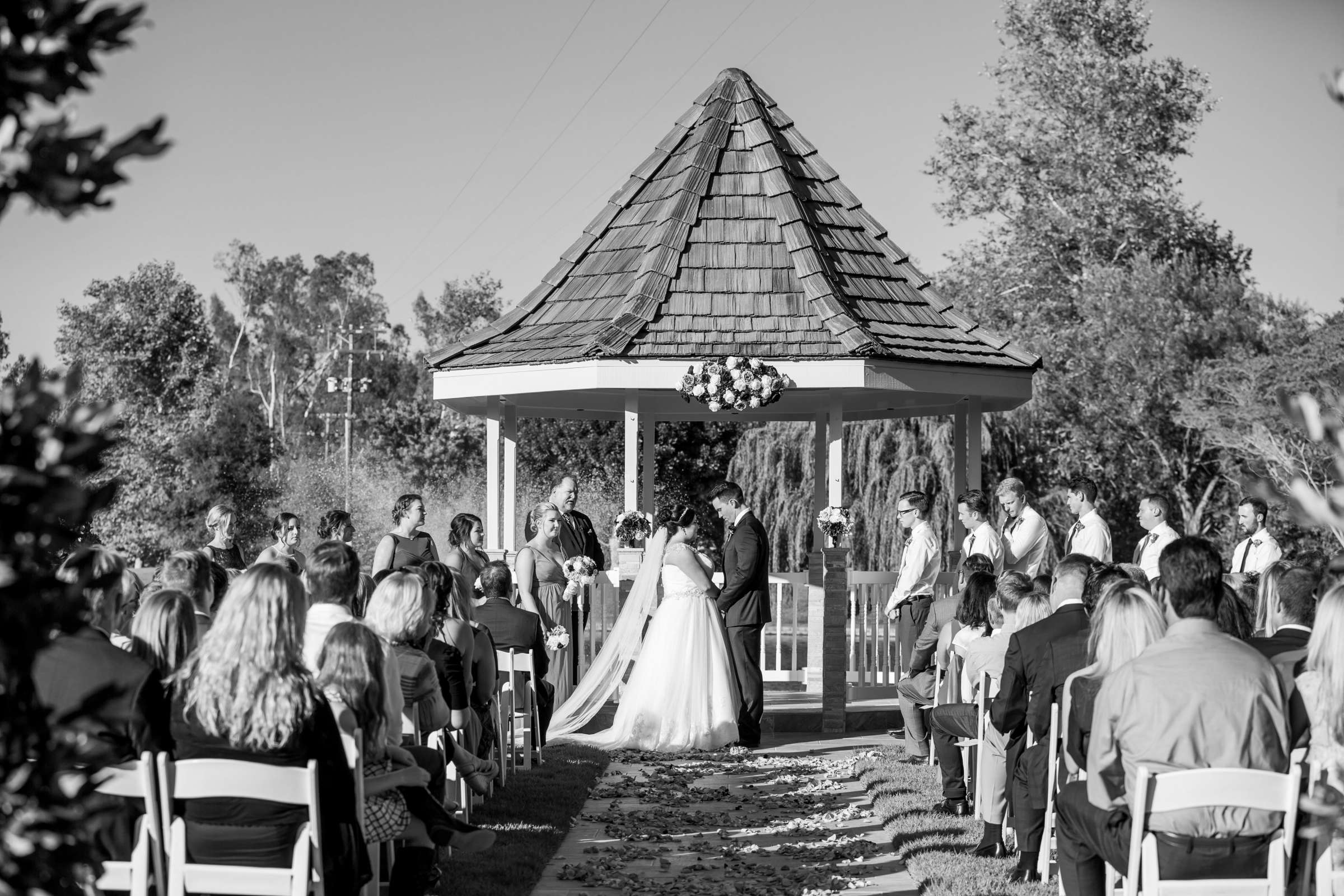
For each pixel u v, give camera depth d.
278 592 4.65
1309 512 2.13
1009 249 38.31
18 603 2.14
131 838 4.65
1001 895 6.32
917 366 12.88
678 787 9.54
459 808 7.52
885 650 13.19
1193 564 4.84
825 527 12.59
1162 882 4.55
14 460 2.14
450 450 52.88
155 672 4.73
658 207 14.80
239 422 54.62
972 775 8.52
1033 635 6.65
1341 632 4.47
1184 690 4.66
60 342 65.56
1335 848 4.50
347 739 4.93
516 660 9.63
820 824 8.29
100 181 2.18
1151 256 37.88
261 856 4.61
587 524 12.99
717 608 11.45
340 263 81.62
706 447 38.56
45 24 2.19
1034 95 38.47
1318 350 32.34
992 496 25.75
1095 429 35.03
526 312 14.80
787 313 13.27
